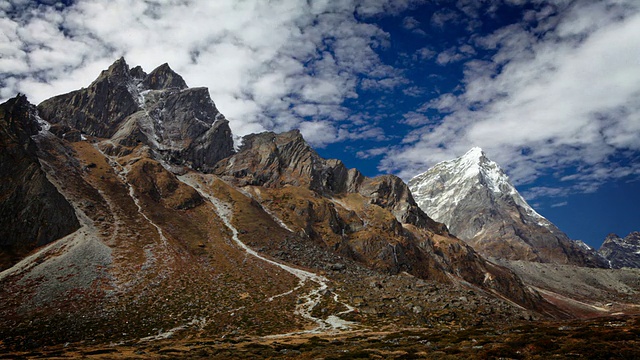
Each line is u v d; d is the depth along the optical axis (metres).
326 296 149.00
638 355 50.47
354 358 62.03
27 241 155.00
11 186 167.25
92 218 186.38
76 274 139.00
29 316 109.25
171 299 133.25
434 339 79.44
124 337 99.75
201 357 68.12
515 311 137.62
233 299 139.38
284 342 88.19
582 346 54.59
